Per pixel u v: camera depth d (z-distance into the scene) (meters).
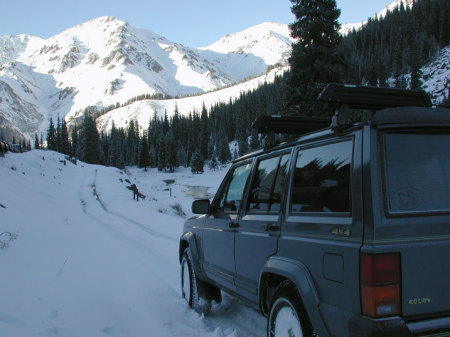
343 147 2.52
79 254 8.45
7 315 4.29
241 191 4.00
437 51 135.62
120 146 161.88
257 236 3.29
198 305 4.81
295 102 20.64
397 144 2.34
